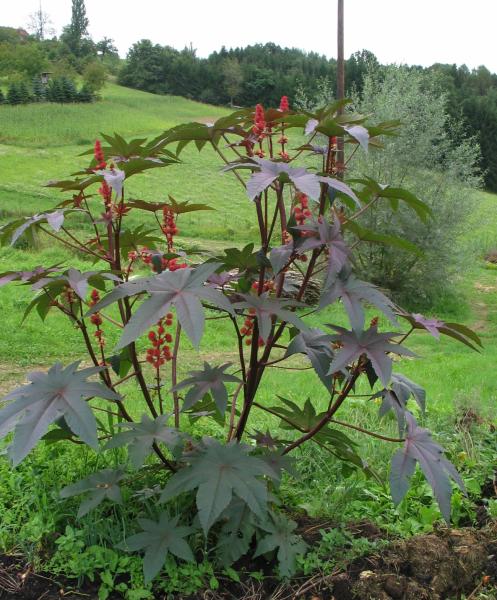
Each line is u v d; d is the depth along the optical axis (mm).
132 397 5715
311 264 2605
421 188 15883
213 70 77188
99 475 2658
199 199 32281
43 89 58969
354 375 2590
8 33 101000
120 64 109438
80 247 2740
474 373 8117
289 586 2520
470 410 4891
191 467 2305
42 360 8719
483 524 3141
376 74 16625
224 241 23156
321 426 2734
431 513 3080
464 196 15930
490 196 36938
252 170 2330
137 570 2494
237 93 74812
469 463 3658
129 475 2875
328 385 2557
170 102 70688
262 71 75125
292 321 2240
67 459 3201
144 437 2404
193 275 2164
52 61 90312
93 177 2412
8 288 11930
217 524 2736
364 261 16719
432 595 2570
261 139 2566
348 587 2518
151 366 8250
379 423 4395
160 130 52281
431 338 12055
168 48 89250
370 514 3098
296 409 2805
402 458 2498
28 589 2434
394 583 2547
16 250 15125
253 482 2240
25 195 28578
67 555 2562
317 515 3027
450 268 16766
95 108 58469
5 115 50438
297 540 2648
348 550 2727
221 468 2277
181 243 19859
